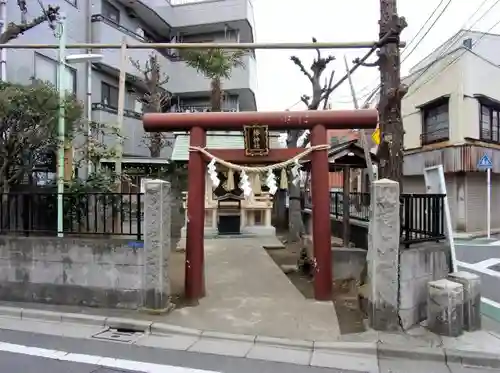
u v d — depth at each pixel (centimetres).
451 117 1806
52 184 1026
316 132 678
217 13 1994
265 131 677
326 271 678
